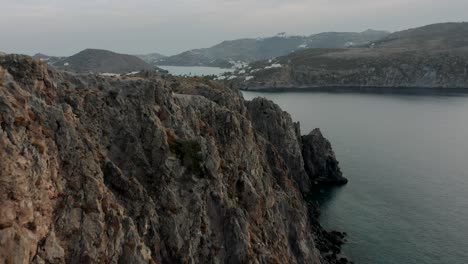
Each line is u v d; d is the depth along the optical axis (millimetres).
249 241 56906
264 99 135625
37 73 41000
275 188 87812
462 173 143250
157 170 51188
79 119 44938
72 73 52500
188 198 52094
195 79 128250
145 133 52188
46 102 40156
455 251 89188
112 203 39344
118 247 37594
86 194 36594
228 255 54594
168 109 59750
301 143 146750
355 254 87938
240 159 73375
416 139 196750
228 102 97875
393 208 113312
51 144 35500
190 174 54281
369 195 123812
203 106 74500
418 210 111500
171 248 47312
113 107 50969
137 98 54594
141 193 45125
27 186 30672
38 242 30969
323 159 142375
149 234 44906
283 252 70188
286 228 79062
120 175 44094
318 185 134500
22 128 32656
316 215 108250
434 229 99688
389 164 155250
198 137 59312
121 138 49531
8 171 29516
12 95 33969
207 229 52875
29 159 31766
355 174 144125
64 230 34000
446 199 119312
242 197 66812
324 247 88875
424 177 139500
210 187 56281
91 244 35000
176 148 55250
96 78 53938
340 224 103500
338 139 195750
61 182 35375
